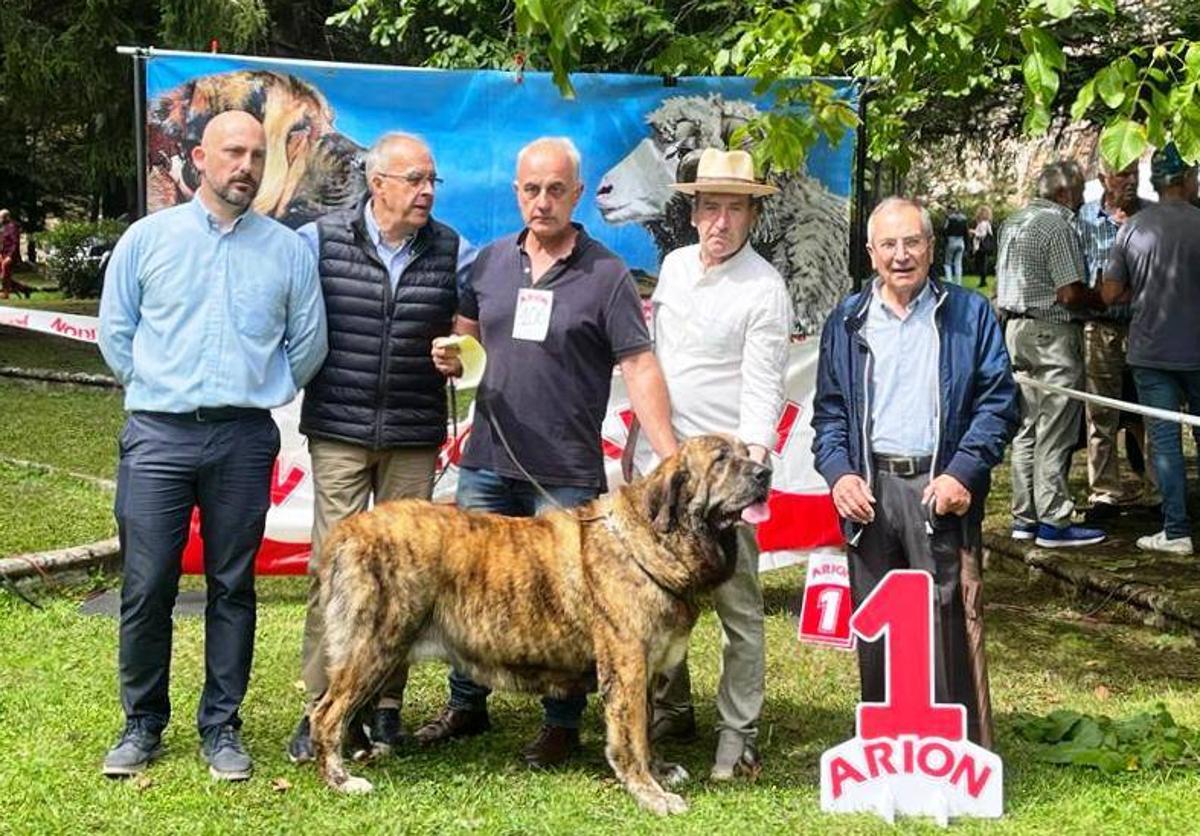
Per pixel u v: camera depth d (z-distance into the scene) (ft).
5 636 19.99
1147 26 25.98
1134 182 28.53
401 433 15.89
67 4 55.36
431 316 15.85
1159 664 20.10
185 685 18.17
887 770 14.29
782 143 16.87
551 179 14.96
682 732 16.88
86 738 16.01
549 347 15.47
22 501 29.27
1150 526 27.07
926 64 18.21
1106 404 20.92
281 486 22.57
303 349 15.35
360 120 21.36
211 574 15.25
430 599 14.70
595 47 29.40
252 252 14.93
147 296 14.76
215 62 20.86
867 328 15.23
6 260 76.64
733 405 15.62
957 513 14.67
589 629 14.58
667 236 22.04
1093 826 13.91
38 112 57.31
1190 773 15.46
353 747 15.76
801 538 22.81
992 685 19.03
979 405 14.88
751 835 13.60
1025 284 25.11
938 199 80.89
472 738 16.72
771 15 17.66
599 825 13.84
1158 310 24.34
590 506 15.07
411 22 35.06
